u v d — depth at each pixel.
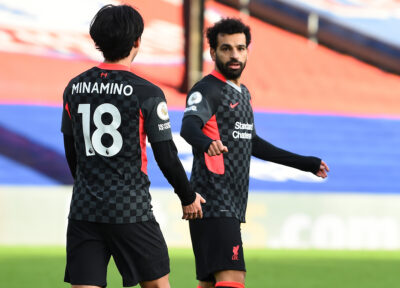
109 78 10.62
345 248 38.19
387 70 59.75
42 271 26.25
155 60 54.84
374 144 50.38
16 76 50.88
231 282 13.48
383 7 61.06
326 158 48.19
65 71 52.59
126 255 10.71
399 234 38.69
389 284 25.12
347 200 38.41
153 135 10.58
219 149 11.99
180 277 25.02
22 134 45.22
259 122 50.81
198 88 13.73
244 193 14.16
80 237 10.64
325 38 60.00
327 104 54.69
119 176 10.55
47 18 54.12
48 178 42.53
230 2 58.81
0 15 53.28
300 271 27.83
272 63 58.19
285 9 59.62
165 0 57.06
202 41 51.88
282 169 45.44
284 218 37.88
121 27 10.59
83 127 10.64
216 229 13.59
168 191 36.44
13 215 35.88
